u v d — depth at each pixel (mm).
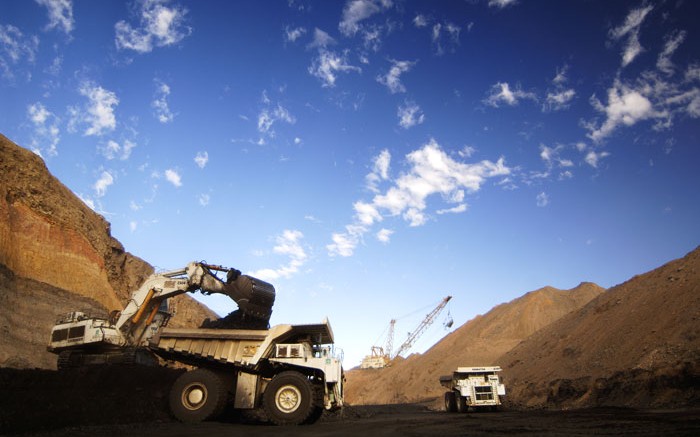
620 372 28469
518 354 54406
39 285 50594
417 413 32062
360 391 110688
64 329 23750
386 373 112500
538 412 22359
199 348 17719
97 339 22625
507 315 101438
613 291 47062
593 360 34562
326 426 15414
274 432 12859
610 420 14320
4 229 50312
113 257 69375
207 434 12117
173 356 18469
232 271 20641
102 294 57906
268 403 16359
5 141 59625
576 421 14547
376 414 31547
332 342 18844
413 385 92375
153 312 23094
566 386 32938
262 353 17281
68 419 13930
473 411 29031
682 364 24297
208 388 16812
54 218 58594
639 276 44625
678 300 32094
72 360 23094
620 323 36875
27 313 46531
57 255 55281
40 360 42875
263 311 20047
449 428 13727
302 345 17609
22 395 15641
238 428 14164
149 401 18359
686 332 27516
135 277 73375
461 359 88500
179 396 16812
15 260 50094
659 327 31016
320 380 17719
